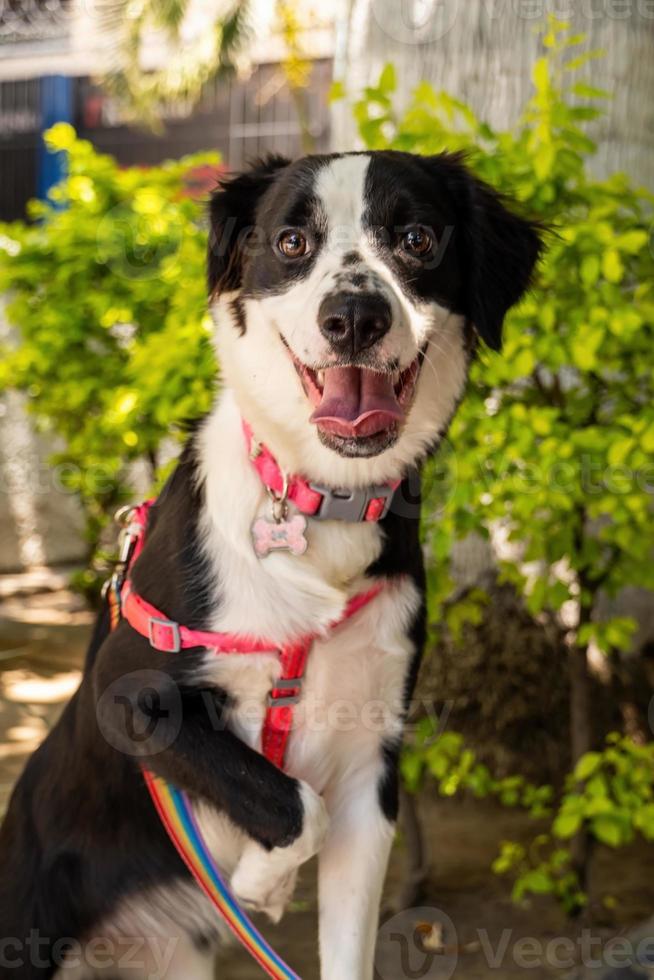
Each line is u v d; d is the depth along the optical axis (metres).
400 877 3.99
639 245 3.22
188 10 10.76
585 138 3.49
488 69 4.64
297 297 2.40
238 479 2.40
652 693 4.56
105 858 2.54
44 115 12.16
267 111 12.03
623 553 3.66
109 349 5.43
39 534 8.13
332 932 2.45
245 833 2.29
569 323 3.34
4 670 5.95
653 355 3.43
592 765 3.39
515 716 4.40
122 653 2.39
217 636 2.32
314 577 2.36
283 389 2.39
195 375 3.55
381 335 2.29
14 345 6.96
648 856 4.18
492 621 4.55
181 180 5.62
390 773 2.52
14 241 5.66
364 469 2.38
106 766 2.52
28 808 2.68
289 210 2.50
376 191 2.50
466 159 2.87
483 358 3.31
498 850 4.12
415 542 2.55
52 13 11.92
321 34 11.45
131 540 2.68
